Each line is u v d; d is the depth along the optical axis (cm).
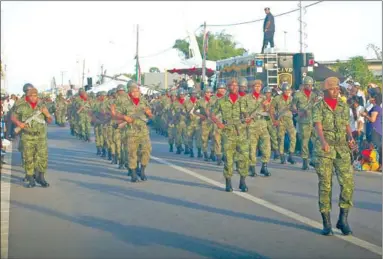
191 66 3044
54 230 733
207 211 845
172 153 1752
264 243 663
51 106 2291
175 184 1112
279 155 1437
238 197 961
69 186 1103
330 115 697
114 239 684
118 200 945
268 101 1398
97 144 1711
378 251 628
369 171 1284
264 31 2123
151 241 674
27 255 616
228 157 1008
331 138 700
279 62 1948
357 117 1328
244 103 1002
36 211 859
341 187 703
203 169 1346
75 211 856
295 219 787
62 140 2317
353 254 617
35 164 1100
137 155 1169
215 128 1410
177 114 1719
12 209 877
